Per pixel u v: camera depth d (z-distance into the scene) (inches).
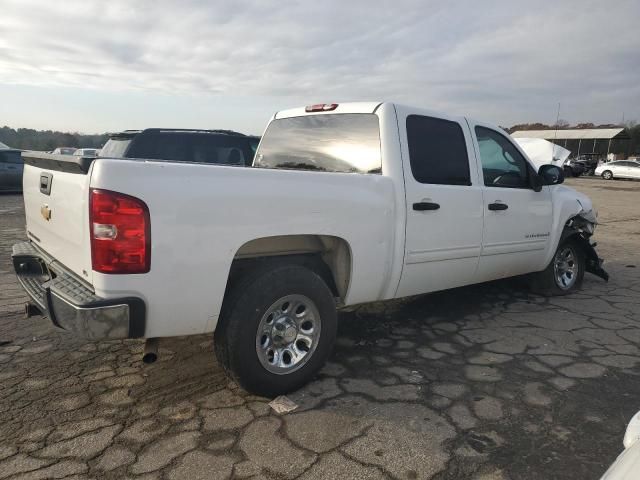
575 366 148.7
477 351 159.8
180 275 107.6
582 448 107.2
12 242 331.6
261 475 96.9
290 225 123.1
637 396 130.5
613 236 428.1
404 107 158.9
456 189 165.8
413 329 179.6
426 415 119.7
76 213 108.5
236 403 124.1
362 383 136.4
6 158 641.6
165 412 119.4
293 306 129.0
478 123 182.2
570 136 2401.6
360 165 157.8
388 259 147.6
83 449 104.3
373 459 102.3
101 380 135.3
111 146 325.7
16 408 120.3
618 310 204.8
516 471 99.4
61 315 107.3
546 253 211.2
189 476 96.3
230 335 118.3
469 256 174.2
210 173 111.2
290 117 187.6
